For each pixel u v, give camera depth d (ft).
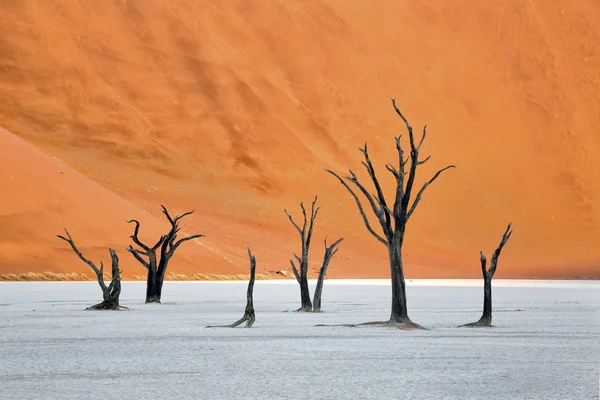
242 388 83.92
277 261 646.33
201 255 543.80
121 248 501.97
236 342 128.47
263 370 96.84
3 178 504.84
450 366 100.89
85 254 482.69
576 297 311.88
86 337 136.26
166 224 616.80
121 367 99.19
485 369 98.22
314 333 145.28
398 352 115.34
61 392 81.25
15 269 452.35
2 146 529.45
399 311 158.92
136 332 145.89
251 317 157.79
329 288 401.70
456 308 230.89
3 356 109.50
